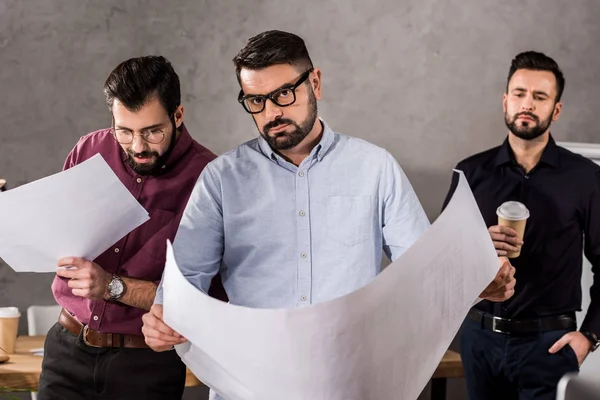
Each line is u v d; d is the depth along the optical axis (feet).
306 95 6.01
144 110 7.12
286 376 4.67
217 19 12.44
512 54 13.33
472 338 10.69
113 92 7.13
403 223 6.30
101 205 6.74
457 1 13.10
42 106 12.09
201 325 4.78
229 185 6.45
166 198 7.85
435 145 13.17
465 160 11.23
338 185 6.42
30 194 6.52
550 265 10.40
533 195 10.61
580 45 13.53
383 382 4.87
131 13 12.22
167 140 7.35
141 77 7.11
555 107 10.75
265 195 6.41
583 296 11.50
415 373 5.07
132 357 7.74
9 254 6.91
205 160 8.05
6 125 12.03
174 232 7.84
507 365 10.42
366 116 12.94
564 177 10.57
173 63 12.36
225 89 12.51
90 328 7.73
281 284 6.34
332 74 12.81
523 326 10.34
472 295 5.27
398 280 4.65
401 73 13.00
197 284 6.23
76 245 6.98
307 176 6.42
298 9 12.65
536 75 10.53
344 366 4.66
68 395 7.84
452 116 13.20
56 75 12.09
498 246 9.26
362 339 4.63
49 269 7.11
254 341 4.61
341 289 6.30
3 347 10.23
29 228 6.72
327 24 12.75
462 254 5.05
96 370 7.75
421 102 13.09
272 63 5.89
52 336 7.97
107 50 12.19
